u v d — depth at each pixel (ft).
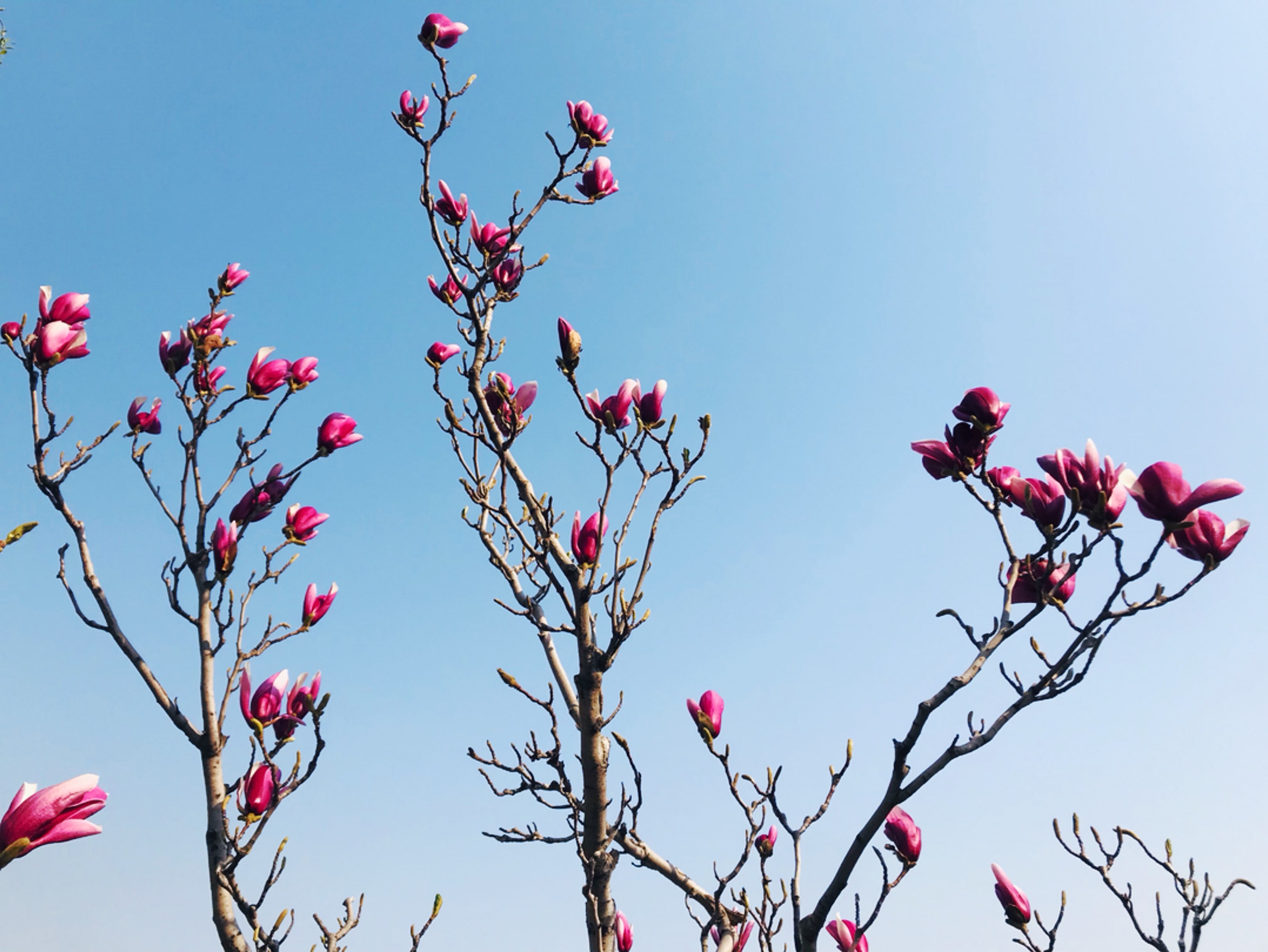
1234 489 9.39
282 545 15.71
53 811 7.91
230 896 12.88
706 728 12.82
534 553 13.88
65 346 14.78
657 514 13.62
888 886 11.00
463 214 15.97
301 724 13.99
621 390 14.19
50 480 14.53
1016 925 13.64
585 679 13.66
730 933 14.11
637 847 14.29
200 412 15.72
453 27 14.89
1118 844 15.69
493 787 14.48
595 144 15.97
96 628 14.10
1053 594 10.71
